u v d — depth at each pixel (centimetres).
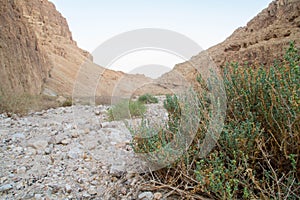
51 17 4316
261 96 172
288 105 153
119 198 169
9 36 1460
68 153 252
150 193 167
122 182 188
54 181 199
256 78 192
